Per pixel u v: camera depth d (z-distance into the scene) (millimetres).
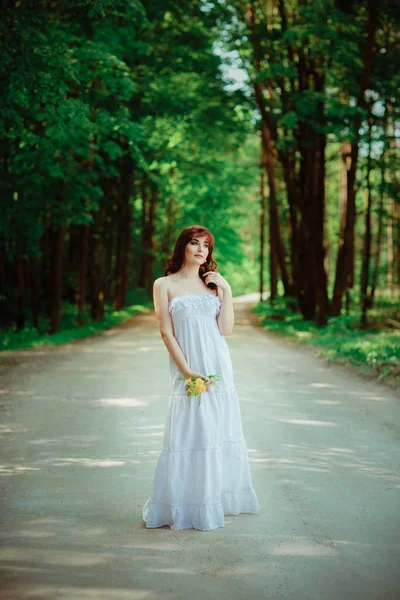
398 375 10203
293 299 27219
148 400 8672
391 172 22547
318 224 22656
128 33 17156
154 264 46438
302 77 21922
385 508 4434
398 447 6168
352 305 30391
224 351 4348
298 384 10078
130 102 19516
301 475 5250
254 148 31859
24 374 11359
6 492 4840
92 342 18250
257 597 3150
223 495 4305
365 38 20141
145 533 4020
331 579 3336
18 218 16328
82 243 23844
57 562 3572
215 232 39875
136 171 25531
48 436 6660
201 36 21359
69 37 13414
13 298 24234
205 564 3539
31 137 12633
